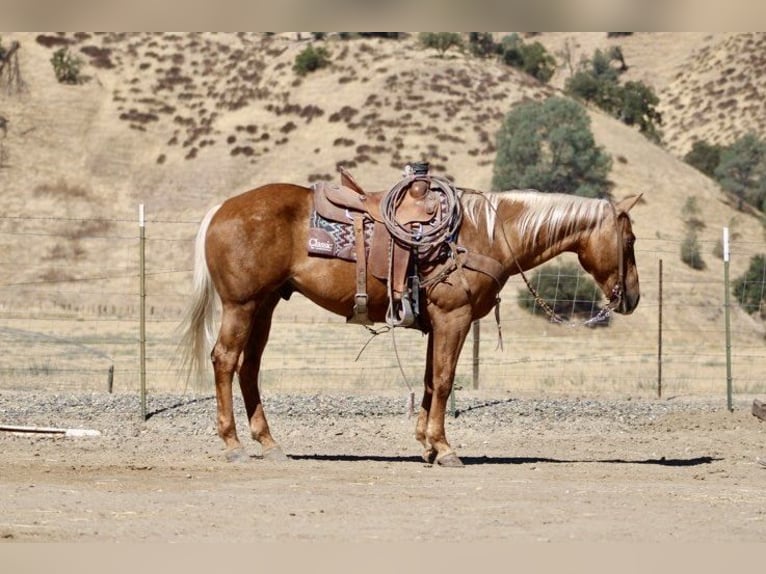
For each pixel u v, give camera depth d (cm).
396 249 1120
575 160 6191
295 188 1152
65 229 5897
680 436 1457
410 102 7062
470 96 7219
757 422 1562
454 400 1594
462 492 988
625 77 11025
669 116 10038
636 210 5991
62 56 7700
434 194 1141
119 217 6191
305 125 7006
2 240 5653
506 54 9006
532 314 4106
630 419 1594
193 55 8031
